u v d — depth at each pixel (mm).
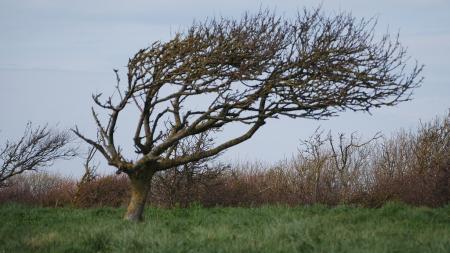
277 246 22609
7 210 43406
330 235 24703
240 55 34031
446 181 45688
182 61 34156
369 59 34969
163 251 22375
